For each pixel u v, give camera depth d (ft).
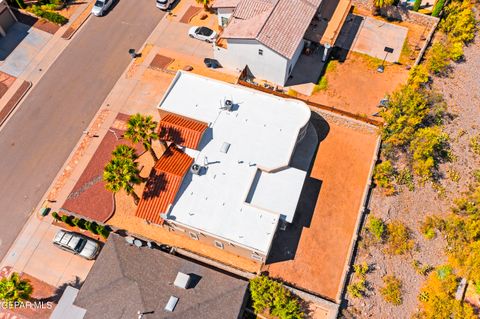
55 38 177.58
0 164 145.59
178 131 131.03
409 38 173.68
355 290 115.75
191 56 170.71
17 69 168.55
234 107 140.36
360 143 146.20
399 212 130.41
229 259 125.49
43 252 127.95
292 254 125.29
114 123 153.48
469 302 116.37
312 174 139.95
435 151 141.49
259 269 123.03
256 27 148.56
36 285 122.52
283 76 156.97
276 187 123.95
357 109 154.10
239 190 122.93
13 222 133.90
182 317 105.29
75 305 108.06
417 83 153.07
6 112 157.48
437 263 122.01
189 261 117.19
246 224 117.19
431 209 131.34
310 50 168.04
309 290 119.44
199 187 123.34
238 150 130.31
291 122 137.08
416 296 116.78
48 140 150.61
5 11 173.99
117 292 108.78
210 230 116.26
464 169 138.62
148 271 112.47
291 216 118.93
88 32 179.52
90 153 146.72
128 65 168.86
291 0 156.66
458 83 158.92
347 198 134.92
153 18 183.21
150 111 155.94
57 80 165.48
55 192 138.82
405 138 139.44
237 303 108.99
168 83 163.02
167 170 122.72
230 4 163.32
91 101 159.53
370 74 163.22
